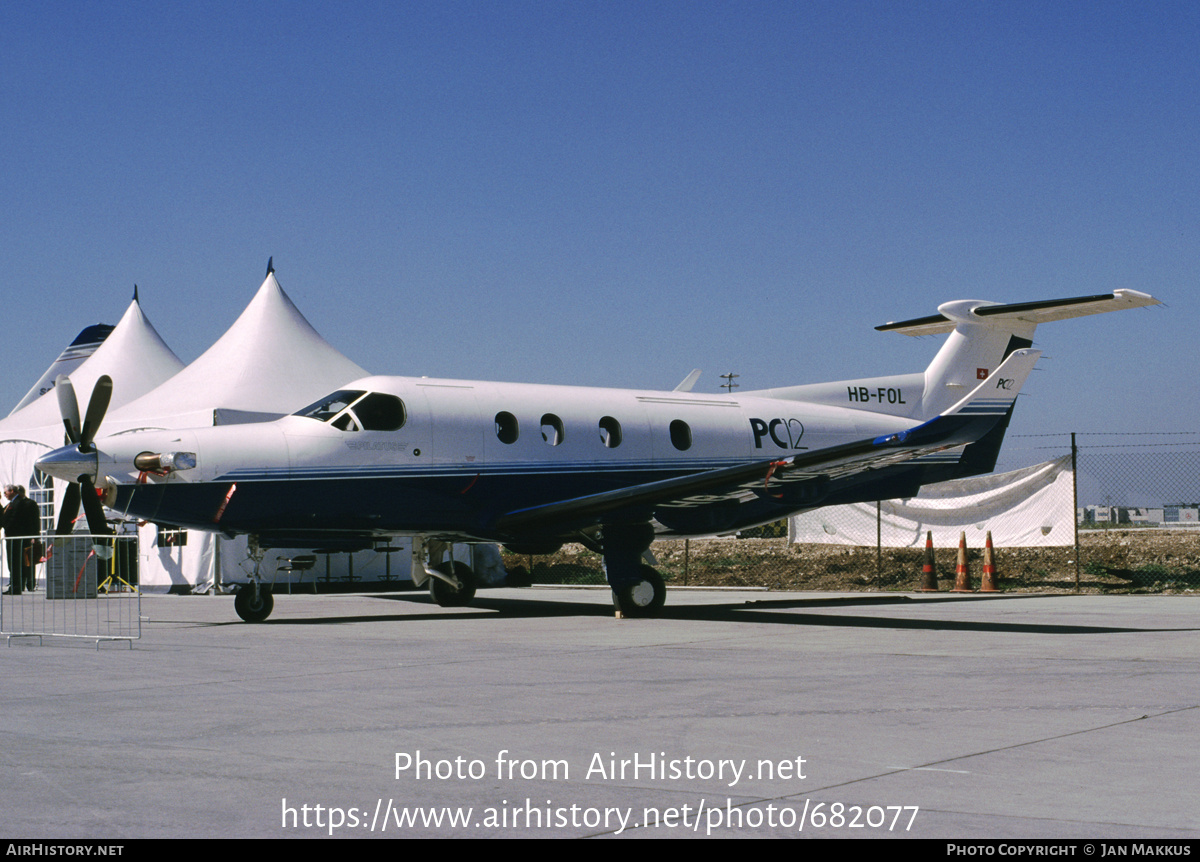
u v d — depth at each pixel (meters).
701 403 14.82
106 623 11.78
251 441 11.89
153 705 5.74
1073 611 12.95
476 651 8.47
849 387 15.91
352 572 19.33
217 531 11.92
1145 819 3.47
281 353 19.80
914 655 8.04
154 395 19.89
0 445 21.33
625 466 13.88
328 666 7.48
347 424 12.30
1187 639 9.29
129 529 19.11
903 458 11.23
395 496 12.46
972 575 19.41
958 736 4.83
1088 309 14.37
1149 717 5.29
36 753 4.50
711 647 8.73
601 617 12.64
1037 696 5.97
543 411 13.51
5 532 17.47
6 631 10.69
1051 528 17.64
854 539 20.89
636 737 4.83
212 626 11.36
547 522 12.80
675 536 13.48
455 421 12.86
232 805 3.68
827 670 7.14
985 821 3.46
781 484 11.83
